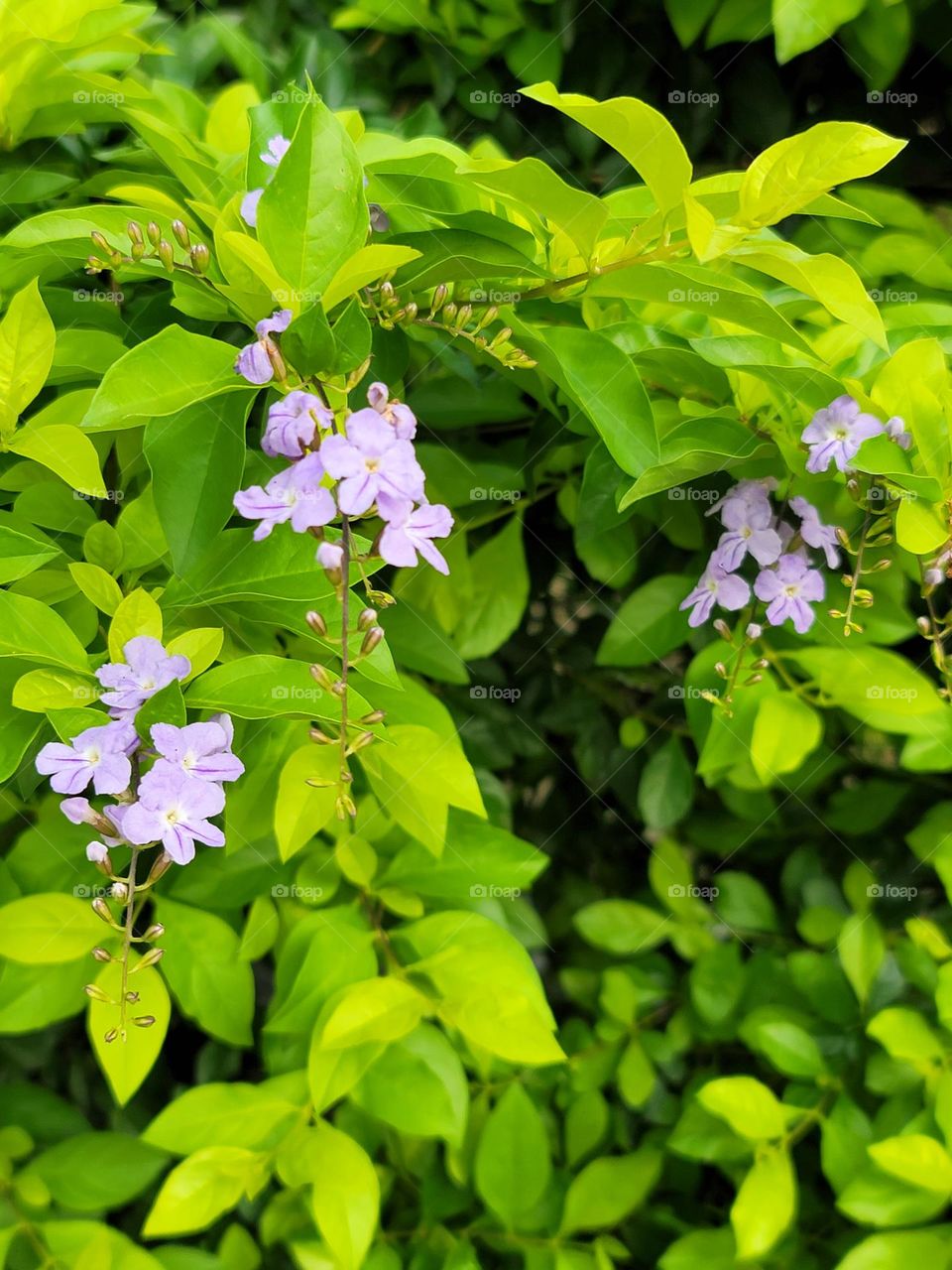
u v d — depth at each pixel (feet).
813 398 0.81
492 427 1.05
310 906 0.93
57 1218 0.95
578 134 1.15
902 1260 0.87
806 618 0.87
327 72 1.13
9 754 0.73
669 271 0.75
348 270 0.68
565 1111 1.10
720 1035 1.08
